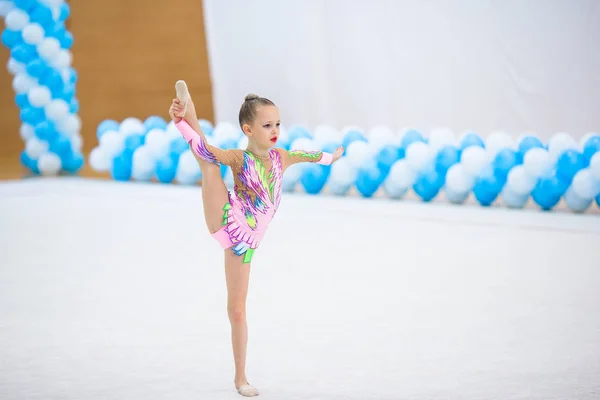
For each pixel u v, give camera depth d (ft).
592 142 57.77
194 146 22.89
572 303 34.37
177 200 71.20
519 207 61.77
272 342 29.94
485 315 32.91
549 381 25.16
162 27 111.24
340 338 30.22
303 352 28.66
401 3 82.58
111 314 34.55
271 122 23.71
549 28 75.46
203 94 110.32
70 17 117.50
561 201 64.69
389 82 85.05
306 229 55.26
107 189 80.64
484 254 45.29
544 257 44.01
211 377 26.30
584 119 75.31
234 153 23.68
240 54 93.40
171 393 24.90
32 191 81.30
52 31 89.81
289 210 64.13
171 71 111.75
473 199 68.18
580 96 75.15
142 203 70.54
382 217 59.88
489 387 24.73
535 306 34.09
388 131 69.41
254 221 23.94
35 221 61.93
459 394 24.20
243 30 92.58
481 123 80.64
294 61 89.92
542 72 76.48
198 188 78.59
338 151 27.02
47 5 88.22
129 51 114.11
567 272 40.22
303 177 72.74
